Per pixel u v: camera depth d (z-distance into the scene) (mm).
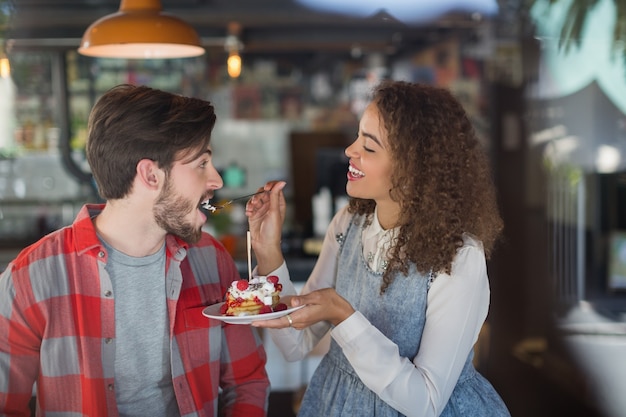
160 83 5770
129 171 1572
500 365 3820
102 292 1629
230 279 1877
